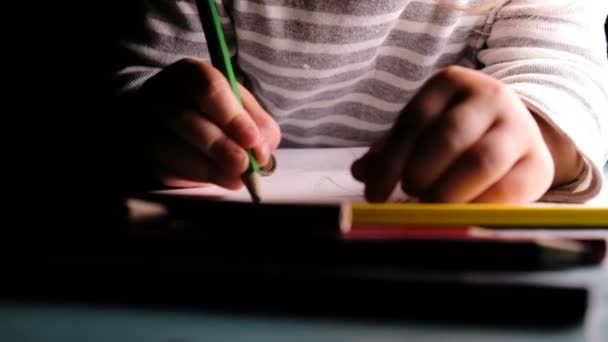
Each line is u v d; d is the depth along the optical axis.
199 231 0.28
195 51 0.55
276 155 0.48
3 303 0.28
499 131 0.35
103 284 0.27
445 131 0.34
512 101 0.36
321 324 0.26
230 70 0.41
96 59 0.57
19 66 0.67
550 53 0.47
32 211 0.31
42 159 0.46
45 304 0.27
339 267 0.27
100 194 0.35
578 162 0.40
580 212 0.31
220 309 0.27
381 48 0.57
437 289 0.26
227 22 0.56
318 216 0.28
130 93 0.46
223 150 0.37
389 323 0.26
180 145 0.40
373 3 0.52
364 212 0.30
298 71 0.56
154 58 0.55
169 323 0.26
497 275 0.27
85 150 0.47
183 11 0.53
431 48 0.56
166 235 0.28
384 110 0.61
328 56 0.55
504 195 0.35
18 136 0.52
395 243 0.27
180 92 0.40
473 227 0.30
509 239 0.27
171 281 0.27
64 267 0.28
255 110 0.44
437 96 0.35
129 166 0.42
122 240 0.28
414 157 0.34
